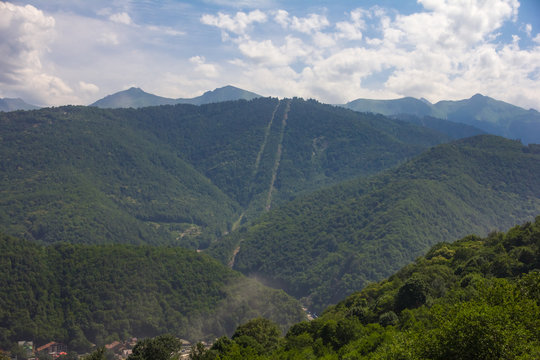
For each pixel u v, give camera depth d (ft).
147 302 607.78
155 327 577.43
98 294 599.57
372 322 238.27
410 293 235.81
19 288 575.79
